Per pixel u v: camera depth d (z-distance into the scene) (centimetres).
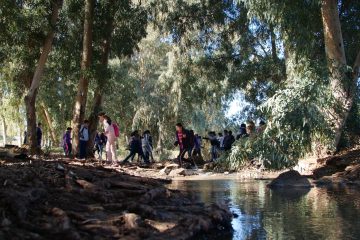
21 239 356
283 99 1174
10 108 3638
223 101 3394
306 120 1162
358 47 1995
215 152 2288
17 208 412
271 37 2581
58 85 3434
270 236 473
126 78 3994
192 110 3622
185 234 438
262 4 1560
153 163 1928
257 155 1210
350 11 2008
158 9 2634
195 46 2895
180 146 1942
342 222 547
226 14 2648
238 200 786
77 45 2369
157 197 621
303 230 502
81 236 397
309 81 1214
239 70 2780
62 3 2100
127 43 2352
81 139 1961
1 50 2198
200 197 831
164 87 3544
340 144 1638
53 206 461
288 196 846
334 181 1160
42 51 2036
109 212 489
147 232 426
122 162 1847
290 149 1196
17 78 2516
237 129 3027
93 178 675
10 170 605
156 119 4025
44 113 4016
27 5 2031
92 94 3553
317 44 1798
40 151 1964
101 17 2233
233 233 491
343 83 1480
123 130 4516
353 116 1684
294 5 1538
